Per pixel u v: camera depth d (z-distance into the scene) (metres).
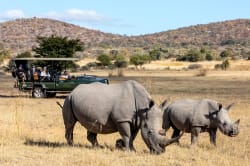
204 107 17.88
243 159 15.56
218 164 14.51
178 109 18.17
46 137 19.28
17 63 42.53
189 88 54.78
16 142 17.64
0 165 13.76
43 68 42.25
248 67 121.81
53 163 14.09
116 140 18.03
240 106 33.03
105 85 16.70
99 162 14.16
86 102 16.42
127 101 15.95
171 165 14.08
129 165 13.93
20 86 41.97
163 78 82.62
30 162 14.20
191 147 17.31
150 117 15.29
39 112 29.17
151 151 15.24
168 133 20.98
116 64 132.88
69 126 17.25
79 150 15.96
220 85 61.59
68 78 41.28
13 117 25.30
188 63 152.38
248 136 20.55
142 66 136.75
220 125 17.47
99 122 16.28
